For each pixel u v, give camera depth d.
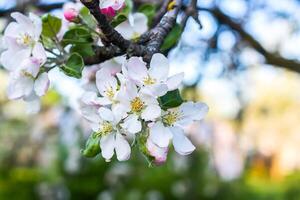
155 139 0.44
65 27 0.54
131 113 0.43
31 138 2.24
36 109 0.52
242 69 1.17
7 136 2.39
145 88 0.43
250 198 2.55
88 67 0.59
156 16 0.60
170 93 0.45
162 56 0.44
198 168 2.00
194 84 1.04
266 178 3.86
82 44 0.51
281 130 4.01
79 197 2.11
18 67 0.49
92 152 0.45
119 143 0.45
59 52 0.52
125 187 2.04
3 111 2.47
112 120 0.43
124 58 0.48
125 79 0.43
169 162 1.97
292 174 3.32
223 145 2.10
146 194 2.04
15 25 0.51
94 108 0.45
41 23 0.50
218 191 2.11
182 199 2.05
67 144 1.86
